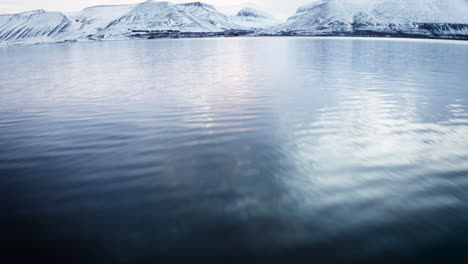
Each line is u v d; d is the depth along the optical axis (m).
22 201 3.03
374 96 7.90
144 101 7.73
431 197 3.02
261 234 2.43
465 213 2.73
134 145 4.59
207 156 4.09
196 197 3.02
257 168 3.68
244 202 2.91
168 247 2.29
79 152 4.35
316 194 3.06
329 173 3.54
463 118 5.85
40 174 3.64
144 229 2.52
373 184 3.28
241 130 5.21
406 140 4.67
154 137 4.94
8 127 5.71
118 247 2.31
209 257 2.17
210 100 7.65
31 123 5.97
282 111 6.45
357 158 3.98
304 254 2.20
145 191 3.17
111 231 2.51
